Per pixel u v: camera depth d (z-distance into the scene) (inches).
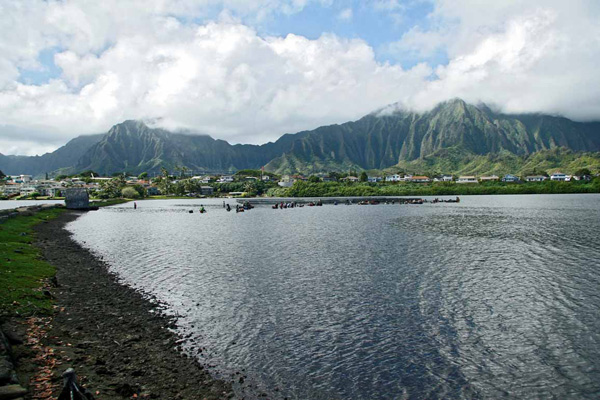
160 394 586.9
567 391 634.2
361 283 1268.5
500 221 3348.9
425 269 1473.9
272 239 2380.7
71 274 1368.1
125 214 5014.8
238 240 2352.4
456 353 764.0
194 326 888.3
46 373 588.7
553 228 2763.3
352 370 695.1
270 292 1167.0
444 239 2293.3
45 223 3373.5
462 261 1624.0
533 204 5723.4
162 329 863.7
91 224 3555.6
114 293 1139.9
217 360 720.3
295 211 5339.6
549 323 912.9
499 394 625.0
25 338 719.7
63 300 1024.9
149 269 1492.4
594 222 3120.1
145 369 666.8
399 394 621.9
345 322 921.5
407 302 1069.1
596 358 740.0
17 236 2175.2
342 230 2849.4
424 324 909.8
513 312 986.7
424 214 4333.2
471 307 1027.3
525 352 767.7
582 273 1392.7
